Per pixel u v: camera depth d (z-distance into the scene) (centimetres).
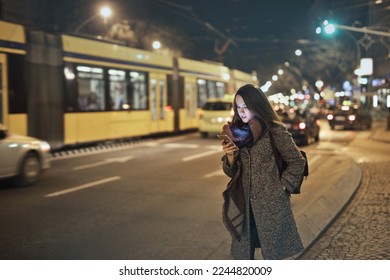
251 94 452
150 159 1889
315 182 1364
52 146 1908
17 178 1273
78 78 2055
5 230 863
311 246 770
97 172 1549
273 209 445
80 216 967
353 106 4084
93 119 2155
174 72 2978
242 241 460
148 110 2650
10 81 1703
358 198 1161
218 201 1109
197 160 1859
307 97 9450
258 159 449
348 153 2214
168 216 966
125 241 794
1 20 1691
